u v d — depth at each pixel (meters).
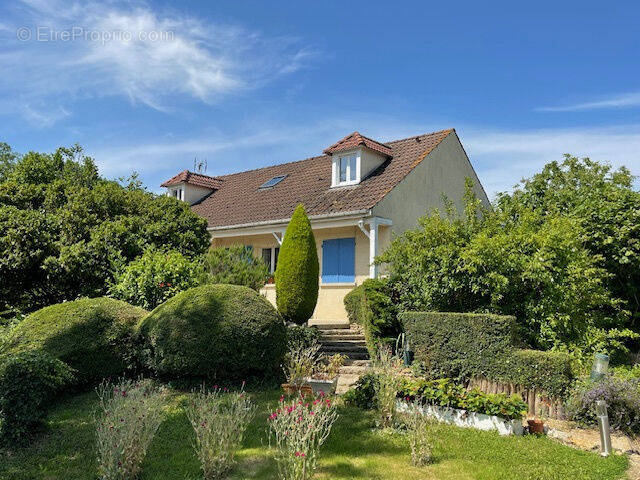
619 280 11.26
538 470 5.45
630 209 11.02
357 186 16.88
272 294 16.72
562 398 7.54
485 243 9.39
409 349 10.31
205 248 14.79
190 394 8.19
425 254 10.16
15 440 6.10
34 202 14.32
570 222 10.01
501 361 8.09
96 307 9.05
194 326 8.49
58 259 11.74
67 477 5.29
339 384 9.48
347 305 14.50
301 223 13.13
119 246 12.78
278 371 9.12
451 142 19.02
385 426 6.93
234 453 5.65
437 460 5.77
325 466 5.52
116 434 5.08
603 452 6.16
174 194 24.41
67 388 8.12
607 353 9.73
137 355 8.92
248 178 23.98
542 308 9.06
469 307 9.88
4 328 10.16
